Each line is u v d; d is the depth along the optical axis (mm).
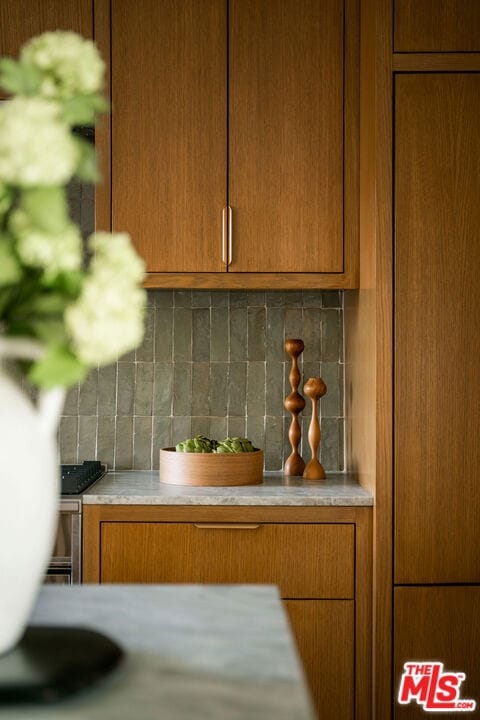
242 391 2852
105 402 2842
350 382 2699
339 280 2467
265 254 2459
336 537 2230
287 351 2717
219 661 837
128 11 2455
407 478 2211
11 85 831
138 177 2453
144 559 2230
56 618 1000
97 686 763
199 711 702
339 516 2232
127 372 2848
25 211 781
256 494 2271
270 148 2455
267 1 2457
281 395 2852
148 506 2230
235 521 2230
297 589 2227
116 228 2455
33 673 760
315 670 2221
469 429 2221
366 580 2229
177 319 2854
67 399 2840
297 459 2699
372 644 2221
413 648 2201
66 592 1131
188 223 2459
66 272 809
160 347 2854
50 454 839
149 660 840
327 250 2461
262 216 2459
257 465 2494
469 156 2232
